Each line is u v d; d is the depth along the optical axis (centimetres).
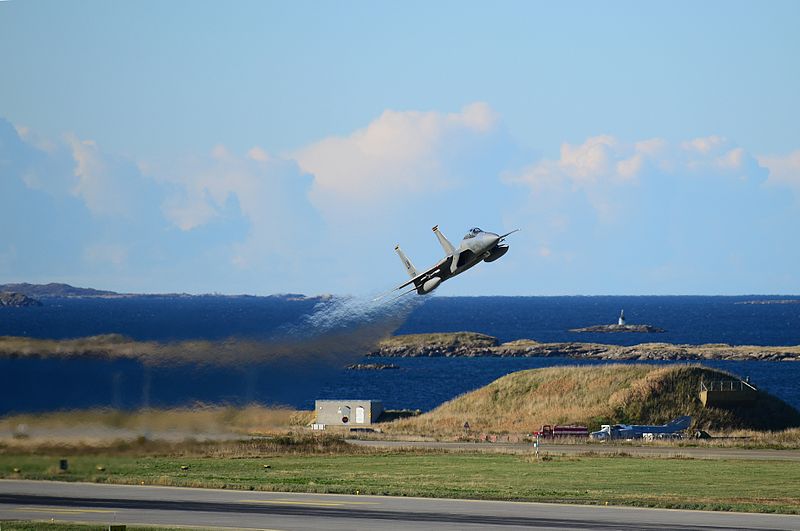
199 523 17888
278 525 17688
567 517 18550
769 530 17225
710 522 18062
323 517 18475
